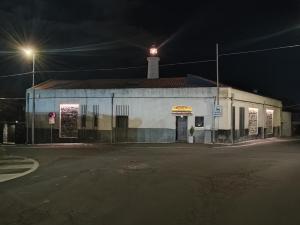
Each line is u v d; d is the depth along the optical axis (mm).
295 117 65500
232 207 9992
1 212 9703
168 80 44500
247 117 43969
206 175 15836
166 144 37000
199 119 39000
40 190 12773
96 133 42562
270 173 16391
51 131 44625
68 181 14617
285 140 45812
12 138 46969
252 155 25062
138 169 17906
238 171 17047
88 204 10508
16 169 18547
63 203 10680
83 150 30219
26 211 9789
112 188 12930
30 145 38625
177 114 39594
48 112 44875
